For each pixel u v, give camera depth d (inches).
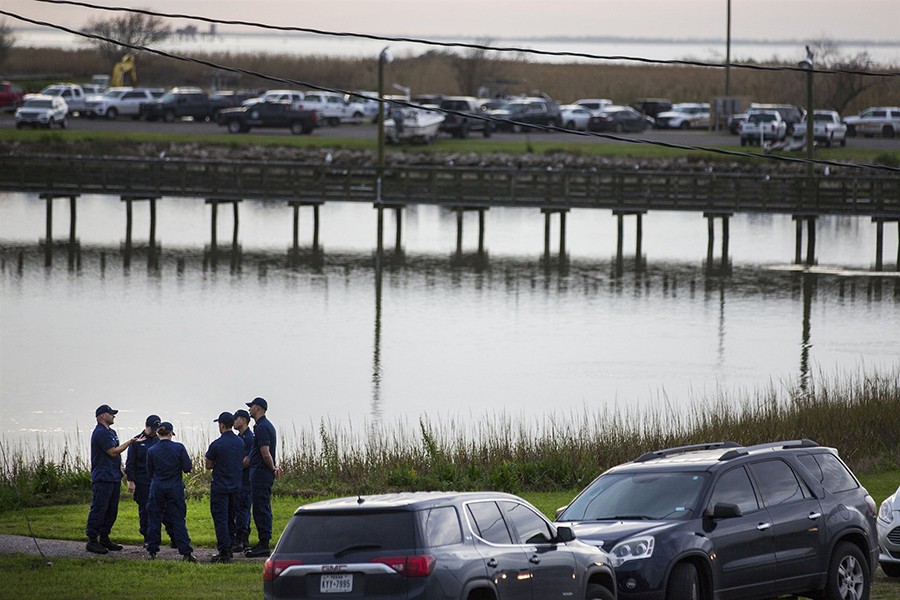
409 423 5251.0
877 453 4284.0
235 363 6722.4
